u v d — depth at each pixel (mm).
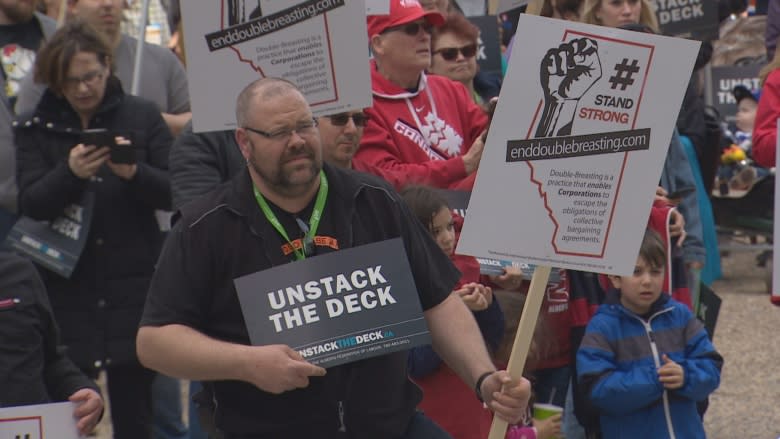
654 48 7691
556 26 7652
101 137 11133
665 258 11227
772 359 16250
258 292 7609
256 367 7316
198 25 9312
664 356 10875
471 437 9797
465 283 10203
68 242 11289
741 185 21516
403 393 7984
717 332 17625
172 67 14414
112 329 11461
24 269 8938
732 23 24969
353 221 7906
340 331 7582
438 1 12906
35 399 8750
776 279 8562
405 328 7617
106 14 13914
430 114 11578
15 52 13891
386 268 7688
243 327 7762
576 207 7793
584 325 11555
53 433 8297
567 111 7727
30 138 11484
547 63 7684
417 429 8078
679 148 13297
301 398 7727
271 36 9297
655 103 7742
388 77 11484
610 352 10969
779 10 16312
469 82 13031
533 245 7805
